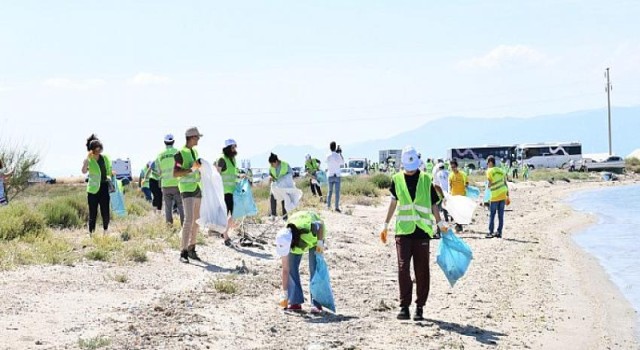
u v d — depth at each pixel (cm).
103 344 870
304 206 2842
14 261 1338
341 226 2356
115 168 7456
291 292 1126
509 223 2869
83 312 1024
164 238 1742
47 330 920
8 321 940
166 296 1166
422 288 1098
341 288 1351
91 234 1673
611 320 1231
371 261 1702
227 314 1079
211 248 1666
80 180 7656
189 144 1488
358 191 3994
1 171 2064
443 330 1055
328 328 1031
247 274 1402
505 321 1158
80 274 1287
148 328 967
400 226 1093
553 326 1155
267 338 963
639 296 1452
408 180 1095
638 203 4325
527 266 1747
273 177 2180
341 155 2825
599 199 4747
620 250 2150
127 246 1556
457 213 1838
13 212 1772
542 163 9619
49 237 1652
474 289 1404
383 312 1152
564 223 2961
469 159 9619
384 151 9450
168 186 1869
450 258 1132
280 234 1095
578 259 1922
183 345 896
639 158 9819
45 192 4103
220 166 1714
